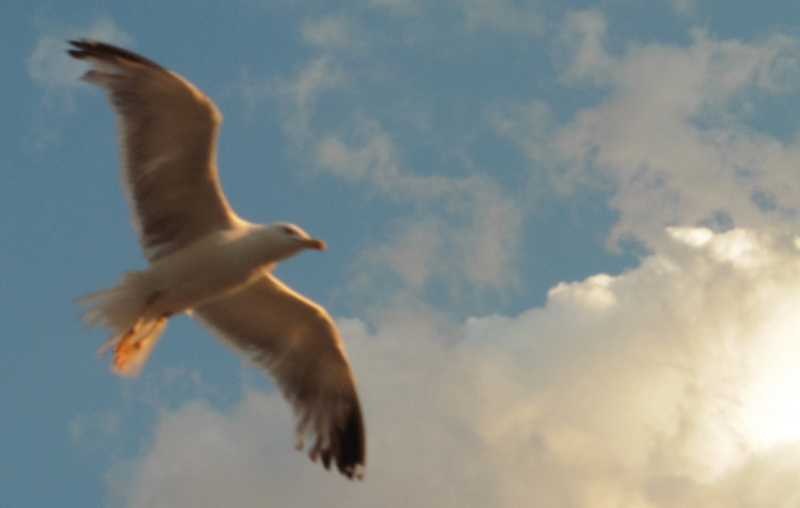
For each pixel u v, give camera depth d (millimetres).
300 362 12375
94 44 10562
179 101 10508
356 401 12422
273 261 11227
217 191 11031
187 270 11078
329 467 12344
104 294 11164
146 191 11109
